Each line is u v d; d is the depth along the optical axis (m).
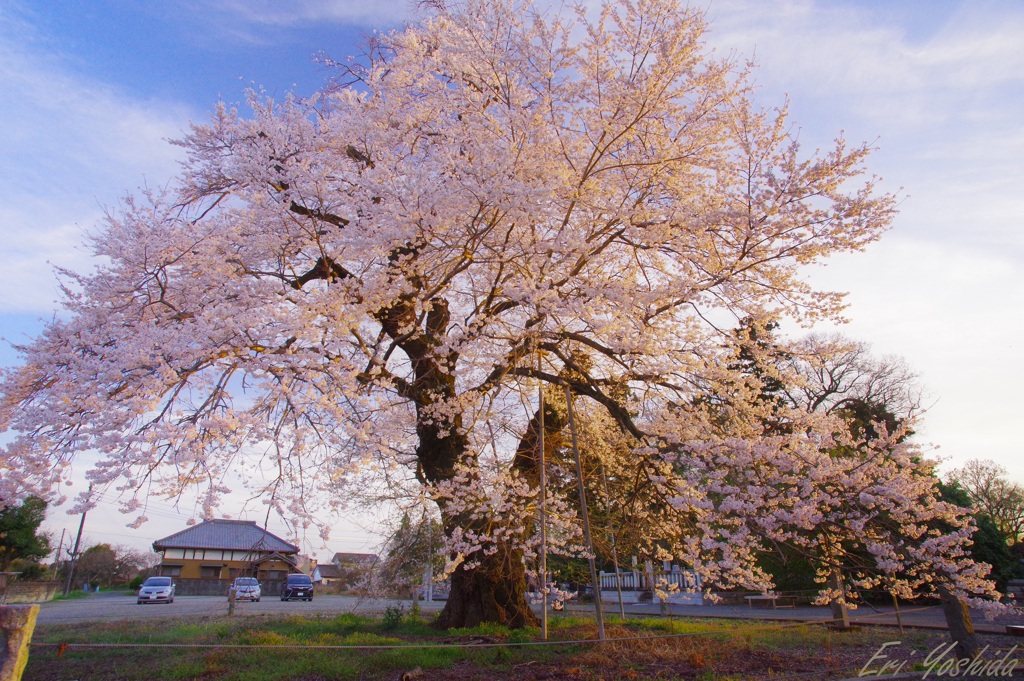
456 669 7.33
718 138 8.89
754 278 8.56
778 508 7.18
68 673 7.53
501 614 10.53
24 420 6.62
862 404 13.32
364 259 8.19
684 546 10.23
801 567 17.08
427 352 8.92
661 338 8.38
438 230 8.17
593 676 6.85
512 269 8.88
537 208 7.77
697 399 9.16
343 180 9.41
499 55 8.55
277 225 8.54
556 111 8.88
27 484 6.59
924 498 7.46
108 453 6.15
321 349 7.31
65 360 7.23
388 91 10.19
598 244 9.53
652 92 8.34
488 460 10.00
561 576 14.02
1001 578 18.20
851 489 7.06
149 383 6.51
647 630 10.77
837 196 7.56
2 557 30.94
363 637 9.50
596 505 11.85
